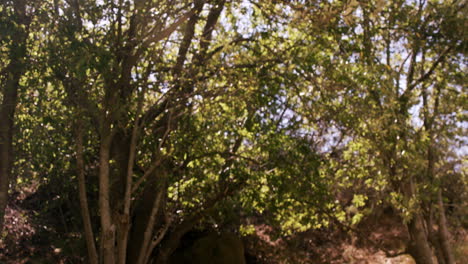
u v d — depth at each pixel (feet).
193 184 41.27
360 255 64.75
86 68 31.17
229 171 38.91
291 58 38.70
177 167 39.42
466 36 42.45
